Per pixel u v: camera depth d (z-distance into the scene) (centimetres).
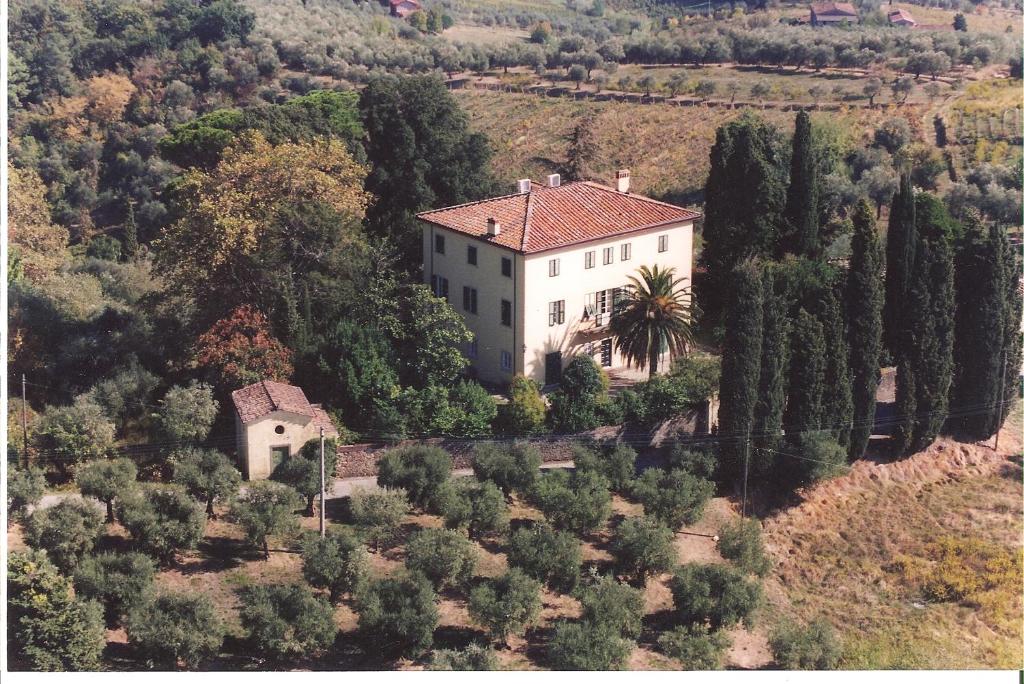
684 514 7350
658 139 16188
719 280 9838
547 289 8475
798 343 7962
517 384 8069
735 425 7819
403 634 6009
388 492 6975
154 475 7500
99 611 5781
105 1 19512
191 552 6675
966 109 15662
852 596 7306
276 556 6756
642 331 8431
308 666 5959
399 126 10150
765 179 9694
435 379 8244
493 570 6838
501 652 6228
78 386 8369
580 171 14175
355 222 9275
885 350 8481
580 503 7094
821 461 7894
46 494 7119
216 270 8650
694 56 19675
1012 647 6931
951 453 8769
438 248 9038
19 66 17650
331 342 8194
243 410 7500
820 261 9606
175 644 5697
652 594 6931
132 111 17450
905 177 8462
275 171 9356
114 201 15288
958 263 8775
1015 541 7900
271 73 19225
